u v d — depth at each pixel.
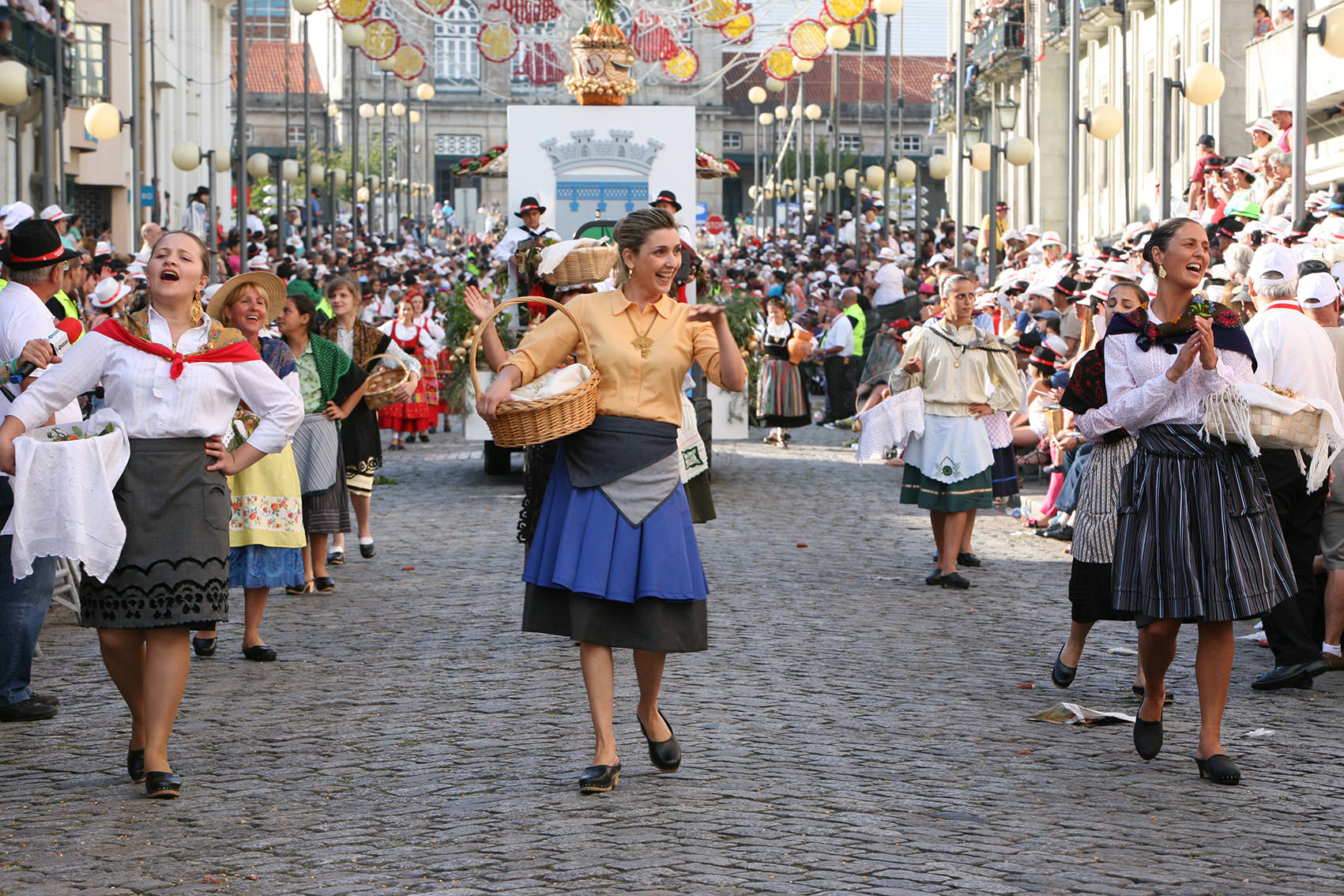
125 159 44.44
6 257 8.20
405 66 37.41
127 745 7.57
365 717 8.05
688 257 9.88
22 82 16.80
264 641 10.05
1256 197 19.12
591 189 19.86
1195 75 20.14
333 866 5.73
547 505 6.93
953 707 8.36
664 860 5.77
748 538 14.61
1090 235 40.72
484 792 6.69
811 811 6.41
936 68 102.38
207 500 6.71
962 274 12.33
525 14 30.89
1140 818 6.43
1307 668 8.85
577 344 6.92
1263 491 7.22
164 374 6.68
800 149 54.62
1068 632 10.56
